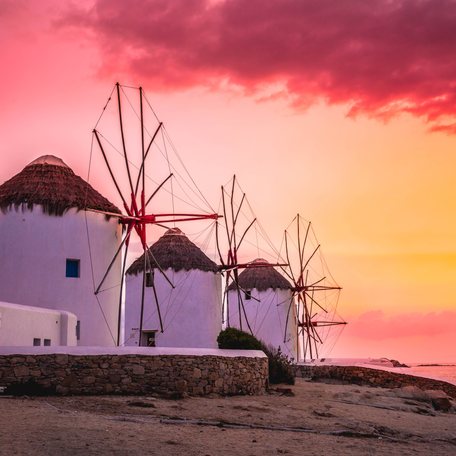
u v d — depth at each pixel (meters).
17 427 13.91
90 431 14.06
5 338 22.44
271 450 14.07
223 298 45.97
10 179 30.89
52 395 19.56
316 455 13.97
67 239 29.48
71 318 27.83
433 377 39.59
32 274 28.84
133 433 14.34
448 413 27.64
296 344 59.38
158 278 41.75
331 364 41.81
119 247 30.09
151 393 21.34
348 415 21.31
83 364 20.44
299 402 23.58
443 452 15.91
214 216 31.72
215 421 17.25
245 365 25.75
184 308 41.34
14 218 29.17
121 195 29.78
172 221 31.06
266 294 57.72
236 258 44.06
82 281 29.56
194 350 23.45
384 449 15.48
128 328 42.28
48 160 31.12
